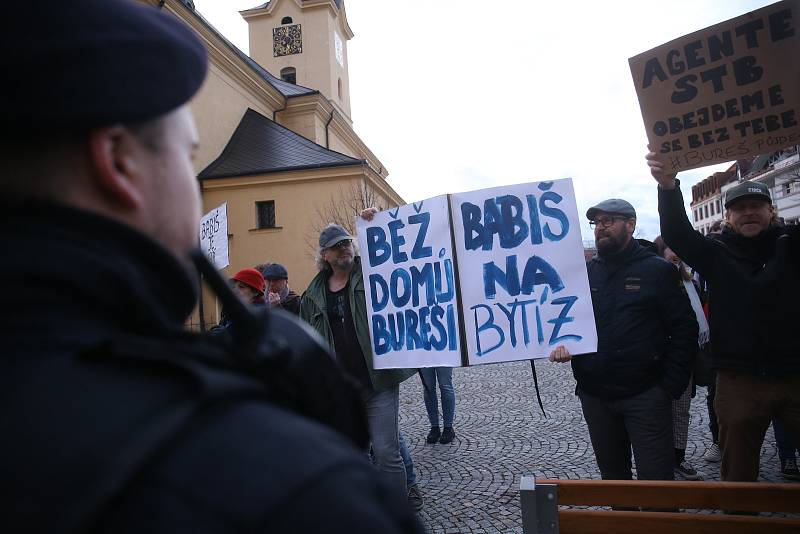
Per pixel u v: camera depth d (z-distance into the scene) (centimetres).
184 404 42
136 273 49
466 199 294
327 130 2427
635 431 263
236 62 1986
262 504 39
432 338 301
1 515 37
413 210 309
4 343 43
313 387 63
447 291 296
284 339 65
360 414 74
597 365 271
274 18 2805
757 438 260
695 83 209
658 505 154
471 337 289
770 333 250
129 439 39
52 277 44
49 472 38
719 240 270
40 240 45
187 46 56
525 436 514
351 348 324
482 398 696
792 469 377
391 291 317
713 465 413
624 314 265
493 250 287
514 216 284
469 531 332
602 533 158
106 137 50
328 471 44
